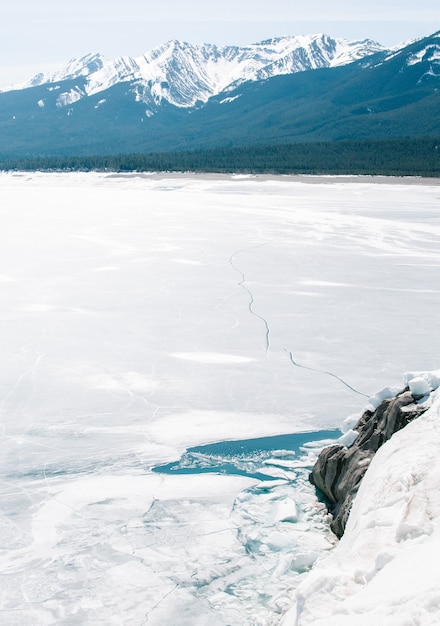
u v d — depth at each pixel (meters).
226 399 12.90
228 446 10.94
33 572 7.56
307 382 13.81
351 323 18.34
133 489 9.53
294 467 10.27
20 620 6.76
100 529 8.48
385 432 8.94
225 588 7.30
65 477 9.85
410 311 19.70
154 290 22.28
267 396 13.05
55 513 8.84
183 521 8.70
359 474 8.63
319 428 11.64
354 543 6.64
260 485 9.71
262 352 15.77
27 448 10.79
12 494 9.34
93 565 7.70
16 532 8.38
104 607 6.97
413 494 6.74
